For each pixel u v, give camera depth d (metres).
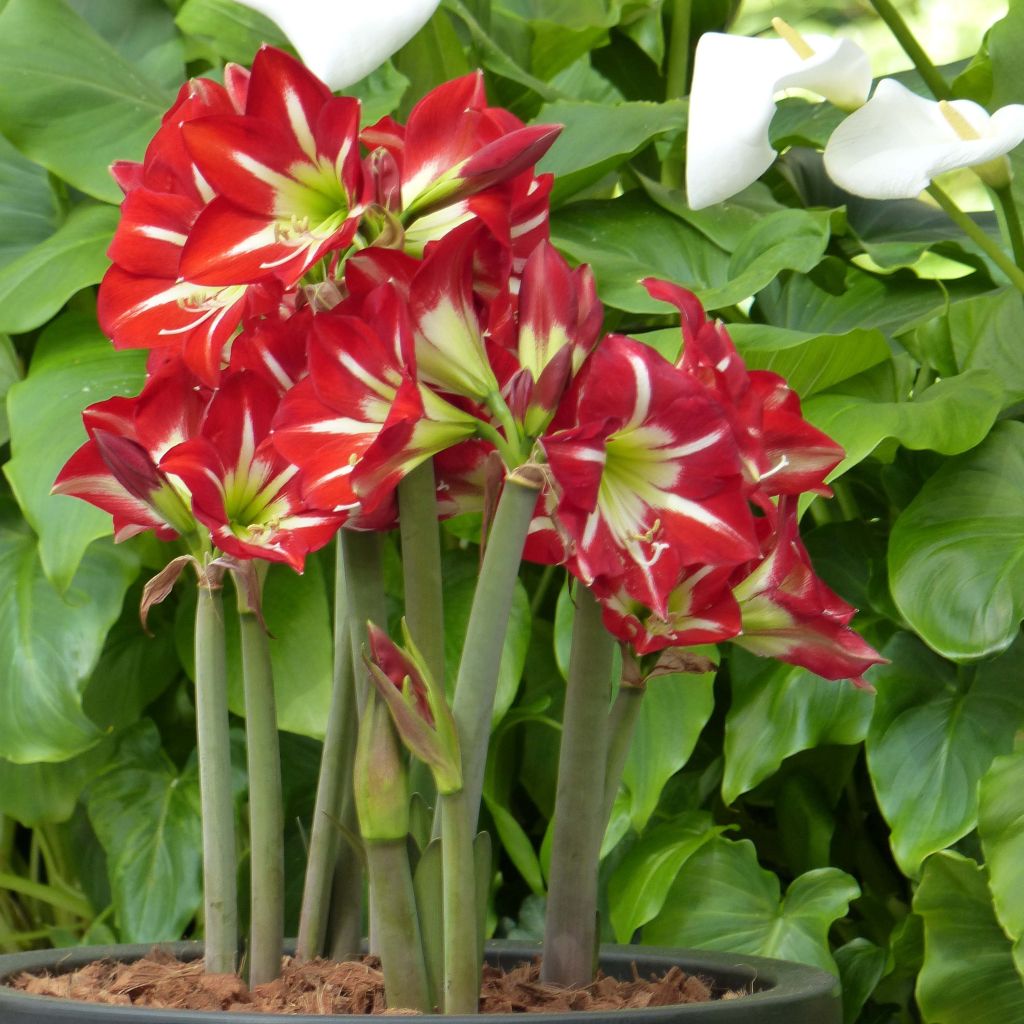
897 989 3.17
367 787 2.29
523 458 2.26
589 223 3.54
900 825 2.96
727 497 2.25
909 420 2.89
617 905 3.02
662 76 4.65
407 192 2.32
